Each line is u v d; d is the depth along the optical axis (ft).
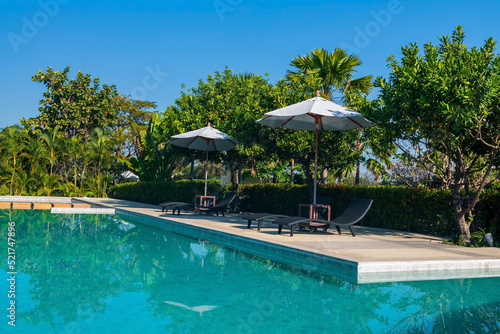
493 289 17.90
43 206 69.46
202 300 15.30
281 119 39.37
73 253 25.09
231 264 22.89
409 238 32.71
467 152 32.65
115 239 32.30
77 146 94.84
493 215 32.04
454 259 21.76
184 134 50.39
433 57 29.86
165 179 94.17
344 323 12.96
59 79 113.60
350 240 29.53
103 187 99.91
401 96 29.60
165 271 20.57
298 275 20.29
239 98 61.16
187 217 46.57
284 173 101.19
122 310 13.71
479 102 25.76
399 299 16.06
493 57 29.01
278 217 34.96
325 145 44.39
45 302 14.39
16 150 86.99
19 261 21.98
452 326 12.76
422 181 60.90
